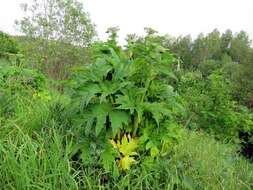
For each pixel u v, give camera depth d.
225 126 7.32
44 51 9.35
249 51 19.92
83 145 2.46
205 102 7.39
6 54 5.02
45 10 9.88
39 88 3.75
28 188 1.97
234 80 14.29
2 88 3.15
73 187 2.13
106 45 2.84
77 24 9.88
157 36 2.78
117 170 2.40
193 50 37.31
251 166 4.43
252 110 10.32
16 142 2.28
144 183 2.45
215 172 3.03
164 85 2.73
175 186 2.55
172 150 3.10
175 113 2.93
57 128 2.69
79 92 2.50
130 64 2.63
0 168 2.11
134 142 2.58
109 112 2.44
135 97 2.55
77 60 9.52
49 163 2.18
